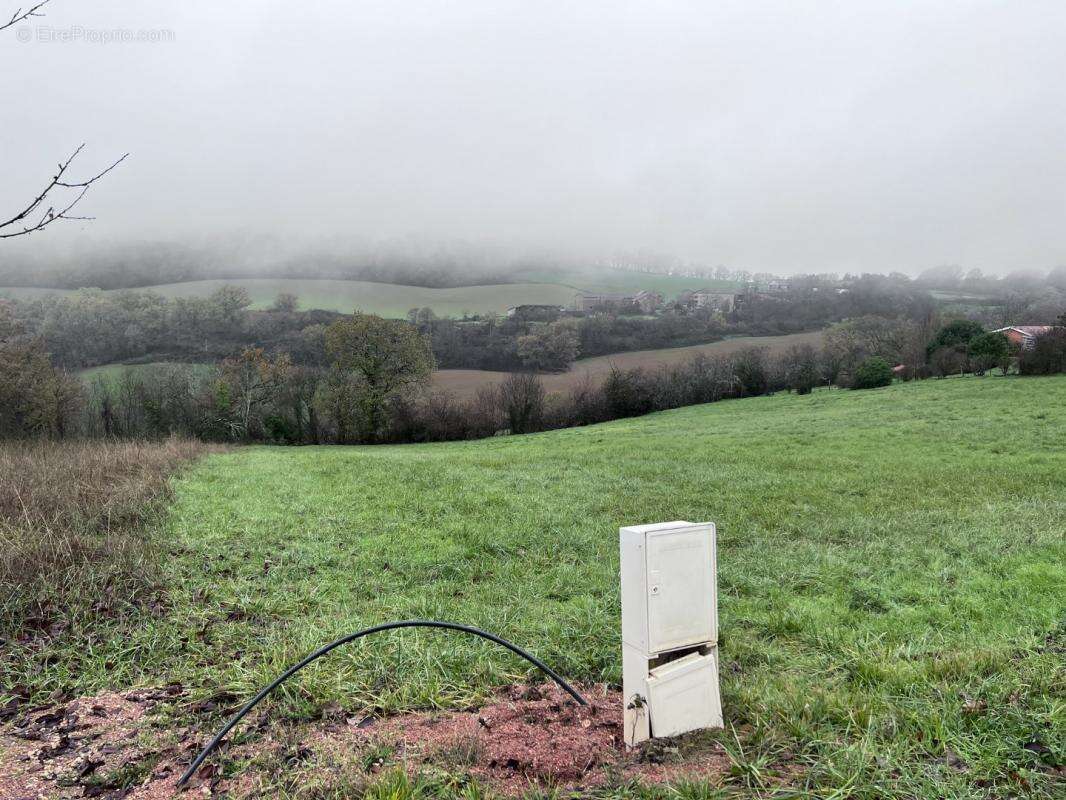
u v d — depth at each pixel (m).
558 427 57.12
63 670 4.99
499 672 4.88
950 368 50.25
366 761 3.50
